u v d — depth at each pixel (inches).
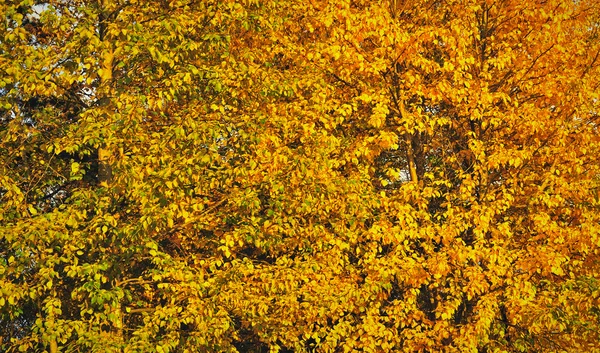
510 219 437.1
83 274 347.3
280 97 437.4
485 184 435.2
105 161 435.8
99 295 341.7
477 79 430.9
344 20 422.0
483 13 457.4
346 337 419.8
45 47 396.8
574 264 407.8
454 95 419.5
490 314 389.7
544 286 420.8
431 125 427.2
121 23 380.5
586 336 398.0
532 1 438.6
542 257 393.1
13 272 358.3
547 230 404.8
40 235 344.5
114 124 363.6
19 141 420.2
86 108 440.1
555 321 376.5
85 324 352.2
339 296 398.0
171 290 404.2
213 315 381.4
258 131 387.5
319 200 414.6
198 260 408.8
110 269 406.6
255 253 490.0
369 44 453.7
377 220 432.1
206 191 411.8
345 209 422.9
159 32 365.1
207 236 473.1
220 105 386.9
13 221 380.5
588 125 430.6
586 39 452.1
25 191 421.4
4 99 358.0
